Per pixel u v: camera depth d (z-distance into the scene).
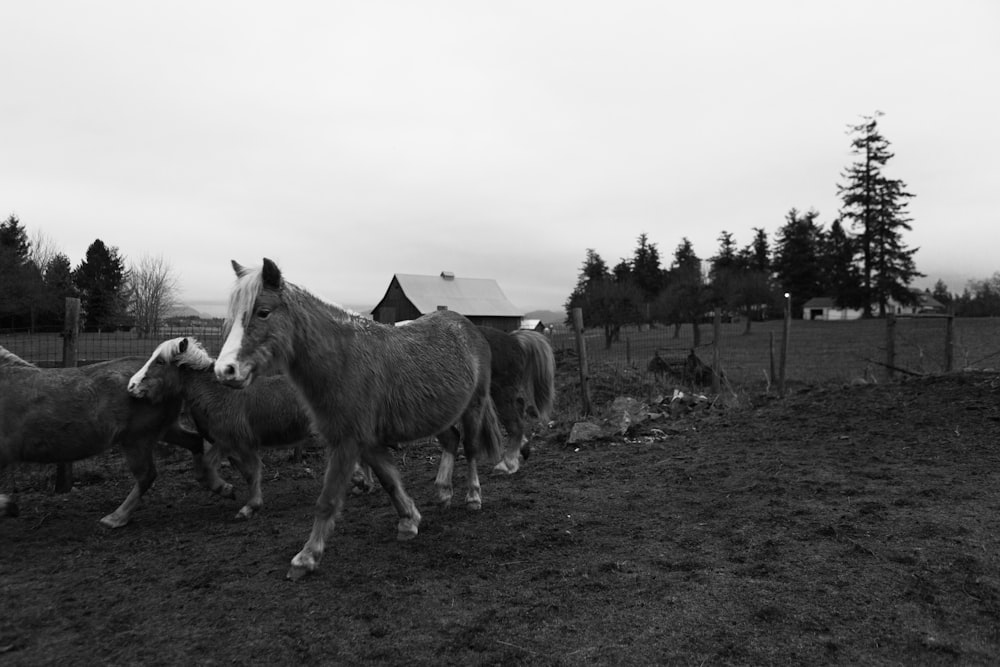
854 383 11.69
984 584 3.66
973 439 6.89
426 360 4.87
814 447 7.34
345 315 4.52
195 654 3.19
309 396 4.30
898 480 5.85
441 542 4.82
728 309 41.12
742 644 3.14
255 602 3.79
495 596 3.82
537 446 8.80
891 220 54.16
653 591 3.80
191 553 4.66
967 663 2.92
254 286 3.97
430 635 3.34
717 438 8.29
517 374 7.22
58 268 41.00
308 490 6.62
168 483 6.79
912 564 3.99
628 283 43.19
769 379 14.34
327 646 3.24
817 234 71.81
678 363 14.88
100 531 5.22
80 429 5.07
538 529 5.07
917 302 54.38
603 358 16.27
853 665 2.93
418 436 4.93
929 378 9.36
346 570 4.29
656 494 5.98
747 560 4.21
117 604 3.79
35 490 6.45
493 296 39.66
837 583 3.78
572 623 3.43
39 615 3.64
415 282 38.34
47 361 10.01
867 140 54.94
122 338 10.53
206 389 5.46
